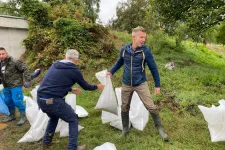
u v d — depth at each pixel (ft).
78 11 40.37
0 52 13.74
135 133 12.82
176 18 30.78
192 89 19.56
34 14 33.24
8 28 32.78
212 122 11.24
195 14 28.25
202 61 35.60
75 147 10.51
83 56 27.63
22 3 33.94
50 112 10.31
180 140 12.06
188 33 30.68
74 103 12.95
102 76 12.79
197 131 13.01
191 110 15.81
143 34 10.88
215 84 21.01
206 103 16.72
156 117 11.89
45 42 30.37
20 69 14.16
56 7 38.58
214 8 27.40
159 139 12.09
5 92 14.75
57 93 10.12
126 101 12.07
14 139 13.05
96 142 12.10
